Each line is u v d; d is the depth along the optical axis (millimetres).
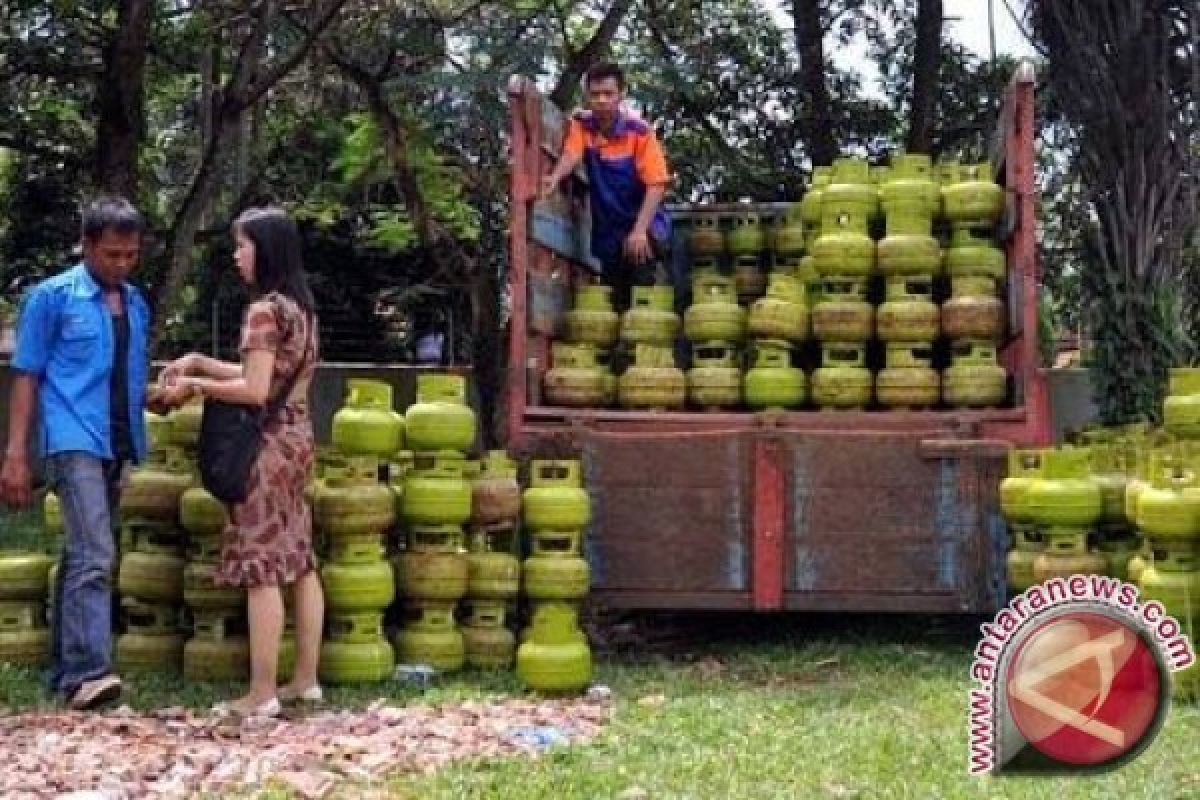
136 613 5914
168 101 15836
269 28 11273
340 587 5656
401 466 6293
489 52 10578
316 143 13891
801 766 4348
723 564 6516
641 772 4281
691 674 6055
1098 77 8766
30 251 14016
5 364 13133
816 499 6492
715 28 14016
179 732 4852
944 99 13703
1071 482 5957
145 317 5633
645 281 7809
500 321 12539
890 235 6844
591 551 6559
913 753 4473
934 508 6430
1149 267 8844
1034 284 6496
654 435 6559
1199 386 6105
